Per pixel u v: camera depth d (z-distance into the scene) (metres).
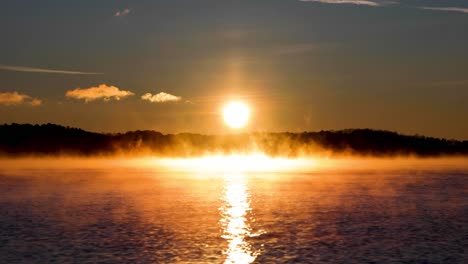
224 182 118.31
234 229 50.16
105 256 38.34
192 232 48.31
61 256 38.31
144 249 40.69
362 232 48.72
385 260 37.44
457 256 38.75
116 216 59.06
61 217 58.16
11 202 73.94
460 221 55.97
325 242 43.62
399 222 55.09
